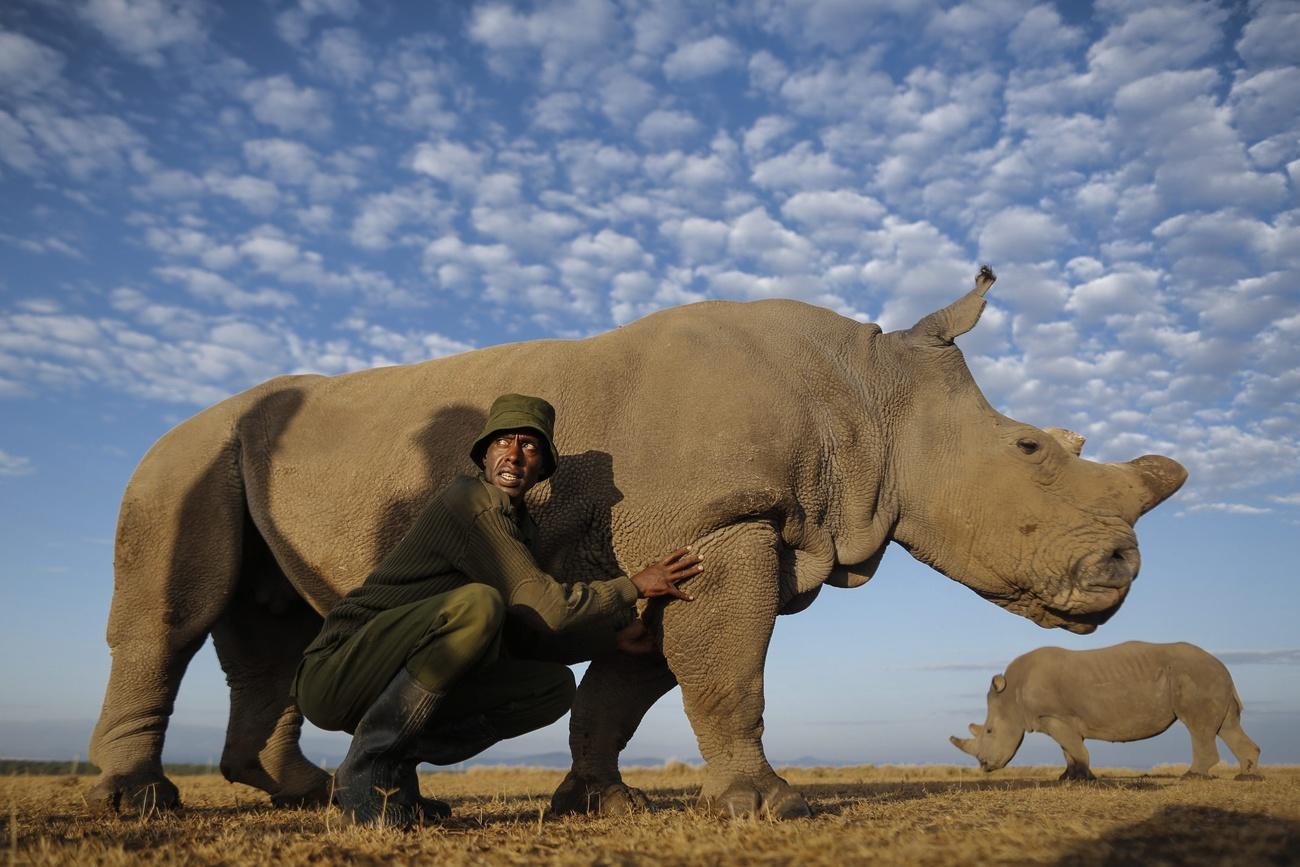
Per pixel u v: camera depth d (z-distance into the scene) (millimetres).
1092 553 5859
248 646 6895
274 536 6012
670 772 13258
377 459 5848
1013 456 6020
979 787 7949
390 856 3381
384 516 5730
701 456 5102
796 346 5844
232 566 6152
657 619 5047
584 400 5418
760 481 5066
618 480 5176
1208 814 3633
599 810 5477
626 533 5121
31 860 3281
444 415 5777
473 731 4531
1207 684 10836
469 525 4312
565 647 5027
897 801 5547
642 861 3102
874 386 6020
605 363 5562
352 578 5820
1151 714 11016
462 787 9828
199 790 9227
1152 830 3232
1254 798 4664
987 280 6234
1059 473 6004
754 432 5207
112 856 3283
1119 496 5969
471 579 4371
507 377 5734
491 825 4477
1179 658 11023
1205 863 2691
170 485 6141
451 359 6227
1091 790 6707
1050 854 2848
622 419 5328
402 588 4316
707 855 3158
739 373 5441
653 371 5469
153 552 6102
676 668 4977
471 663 4055
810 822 4195
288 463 6066
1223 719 10789
